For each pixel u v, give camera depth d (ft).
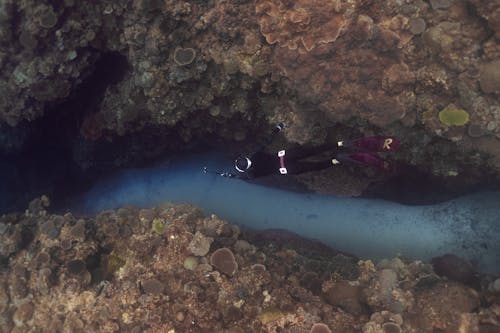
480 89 12.21
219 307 12.82
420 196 17.40
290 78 13.09
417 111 12.94
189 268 13.55
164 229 14.92
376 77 12.51
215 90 14.79
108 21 14.58
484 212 17.06
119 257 15.12
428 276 13.64
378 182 17.28
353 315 12.82
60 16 14.12
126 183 21.65
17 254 15.76
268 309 12.63
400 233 18.06
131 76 16.11
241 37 13.56
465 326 12.07
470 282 14.42
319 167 12.43
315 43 12.50
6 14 13.71
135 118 16.89
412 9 12.48
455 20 12.43
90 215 21.18
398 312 12.53
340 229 18.83
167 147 19.93
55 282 14.57
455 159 13.96
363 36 12.23
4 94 15.16
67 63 14.84
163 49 14.15
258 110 15.69
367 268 14.10
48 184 21.70
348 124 13.60
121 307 13.20
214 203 20.47
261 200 20.06
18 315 14.38
